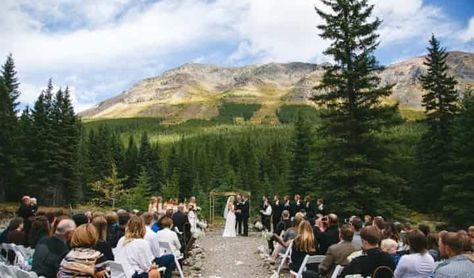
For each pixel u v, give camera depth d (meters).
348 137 28.11
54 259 5.91
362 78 27.55
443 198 32.84
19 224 8.63
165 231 10.11
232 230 24.25
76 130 55.84
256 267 13.07
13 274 5.58
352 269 6.17
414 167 39.00
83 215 7.56
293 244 9.25
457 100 37.62
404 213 27.66
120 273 6.57
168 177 71.06
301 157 45.34
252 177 66.94
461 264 5.21
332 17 28.83
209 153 98.62
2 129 49.12
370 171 26.39
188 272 12.16
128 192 60.16
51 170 51.97
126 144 160.88
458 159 32.72
